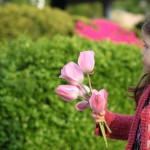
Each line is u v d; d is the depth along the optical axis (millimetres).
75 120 5129
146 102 2963
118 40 12828
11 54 5309
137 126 2961
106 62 5320
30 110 5004
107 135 3123
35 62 5141
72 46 5285
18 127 4973
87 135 5188
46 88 5043
